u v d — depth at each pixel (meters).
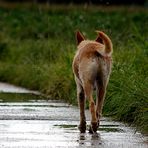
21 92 26.28
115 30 34.97
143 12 47.75
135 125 16.62
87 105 20.34
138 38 24.03
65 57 25.06
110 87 19.20
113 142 14.16
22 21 45.47
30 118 17.89
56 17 42.09
